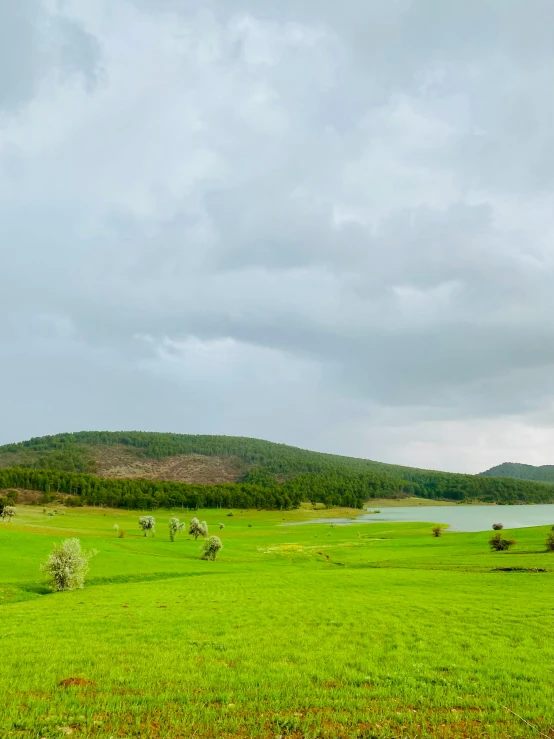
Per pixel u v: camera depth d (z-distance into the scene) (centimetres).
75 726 1327
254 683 1712
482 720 1451
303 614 3150
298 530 17275
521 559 7288
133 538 12256
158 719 1380
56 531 12188
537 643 2402
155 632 2577
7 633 2564
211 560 8456
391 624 2820
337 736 1319
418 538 13175
